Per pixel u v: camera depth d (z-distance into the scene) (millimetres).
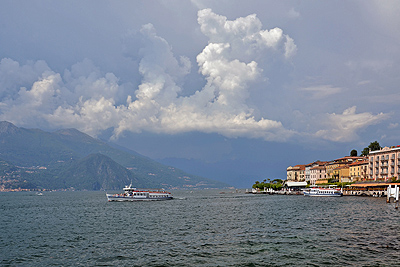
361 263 43875
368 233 63406
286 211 107438
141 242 57969
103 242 58594
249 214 100625
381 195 191000
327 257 46594
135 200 181625
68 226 80000
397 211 102938
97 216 102875
